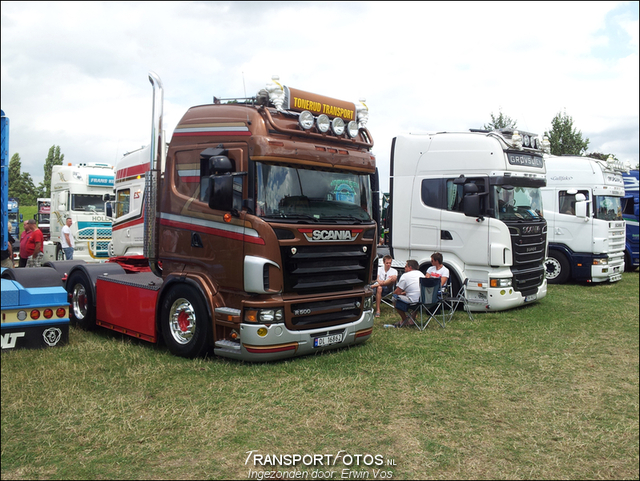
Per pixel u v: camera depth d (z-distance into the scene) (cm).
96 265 920
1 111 786
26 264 1466
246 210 654
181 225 729
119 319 816
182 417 518
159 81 758
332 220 707
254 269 639
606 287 1491
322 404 560
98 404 546
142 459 436
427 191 1134
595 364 737
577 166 1548
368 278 761
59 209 1770
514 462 451
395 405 568
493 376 677
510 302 1072
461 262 1093
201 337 688
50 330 763
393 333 892
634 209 1895
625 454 467
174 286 725
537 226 1138
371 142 804
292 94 704
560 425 529
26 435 475
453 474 428
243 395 575
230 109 695
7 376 623
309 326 697
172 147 751
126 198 1241
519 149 1102
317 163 701
